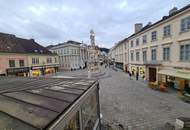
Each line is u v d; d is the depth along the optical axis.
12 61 23.45
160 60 17.19
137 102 10.83
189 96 10.94
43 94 3.31
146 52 21.12
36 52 30.14
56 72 36.44
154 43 18.56
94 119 5.56
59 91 3.72
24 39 31.70
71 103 2.84
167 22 15.59
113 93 13.91
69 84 4.96
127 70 31.61
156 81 18.11
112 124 7.17
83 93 3.83
